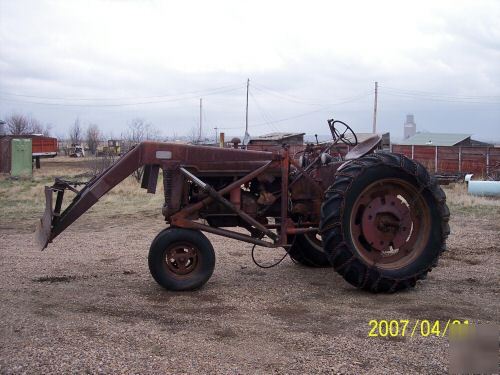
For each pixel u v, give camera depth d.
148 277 6.82
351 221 5.98
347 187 5.92
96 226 11.51
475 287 6.35
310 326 4.87
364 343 4.42
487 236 9.93
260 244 6.29
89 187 6.18
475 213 13.12
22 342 4.34
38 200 16.34
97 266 7.47
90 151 54.34
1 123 43.19
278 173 6.46
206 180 6.38
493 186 17.31
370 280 5.92
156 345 4.32
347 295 5.96
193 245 6.09
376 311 5.35
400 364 3.99
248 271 7.15
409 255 6.24
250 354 4.16
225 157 6.31
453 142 51.66
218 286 6.33
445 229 6.25
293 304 5.60
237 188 6.33
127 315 5.18
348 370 3.88
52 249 8.79
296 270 7.23
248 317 5.14
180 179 6.17
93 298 5.80
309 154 7.18
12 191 19.05
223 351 4.22
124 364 3.92
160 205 14.80
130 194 17.23
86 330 4.67
